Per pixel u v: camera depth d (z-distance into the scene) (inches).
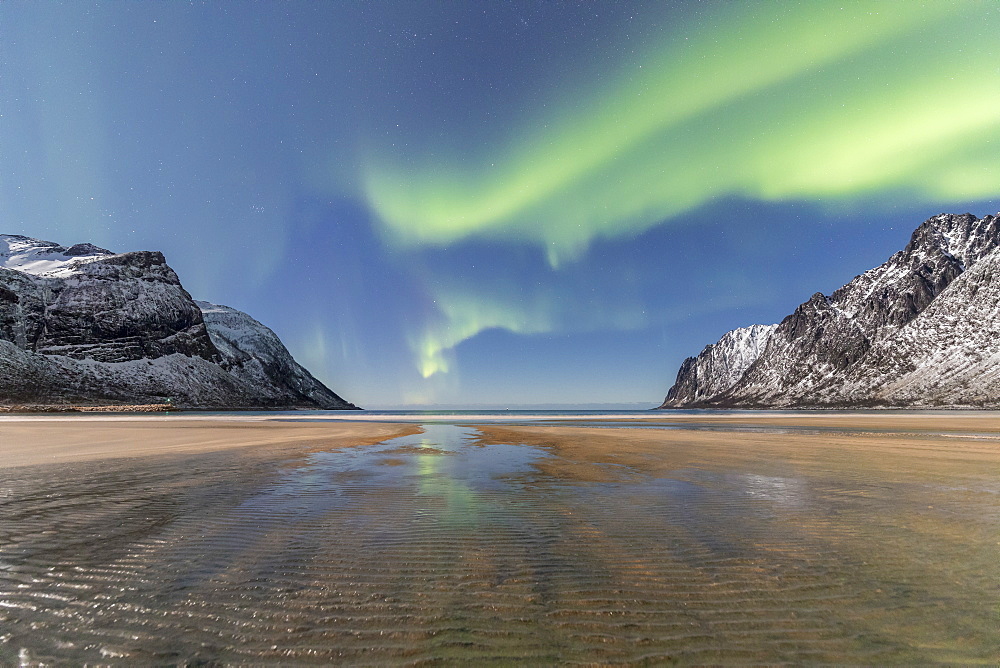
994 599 192.2
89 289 6432.1
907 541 273.9
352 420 2534.5
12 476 512.7
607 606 185.8
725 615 178.1
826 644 156.5
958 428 1545.3
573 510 354.3
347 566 229.5
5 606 181.6
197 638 157.9
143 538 275.6
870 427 1665.8
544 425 1903.3
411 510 352.5
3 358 4793.3
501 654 149.4
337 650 150.9
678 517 332.5
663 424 2034.9
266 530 295.1
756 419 2866.6
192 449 828.0
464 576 217.2
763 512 348.5
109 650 150.3
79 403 4877.0
